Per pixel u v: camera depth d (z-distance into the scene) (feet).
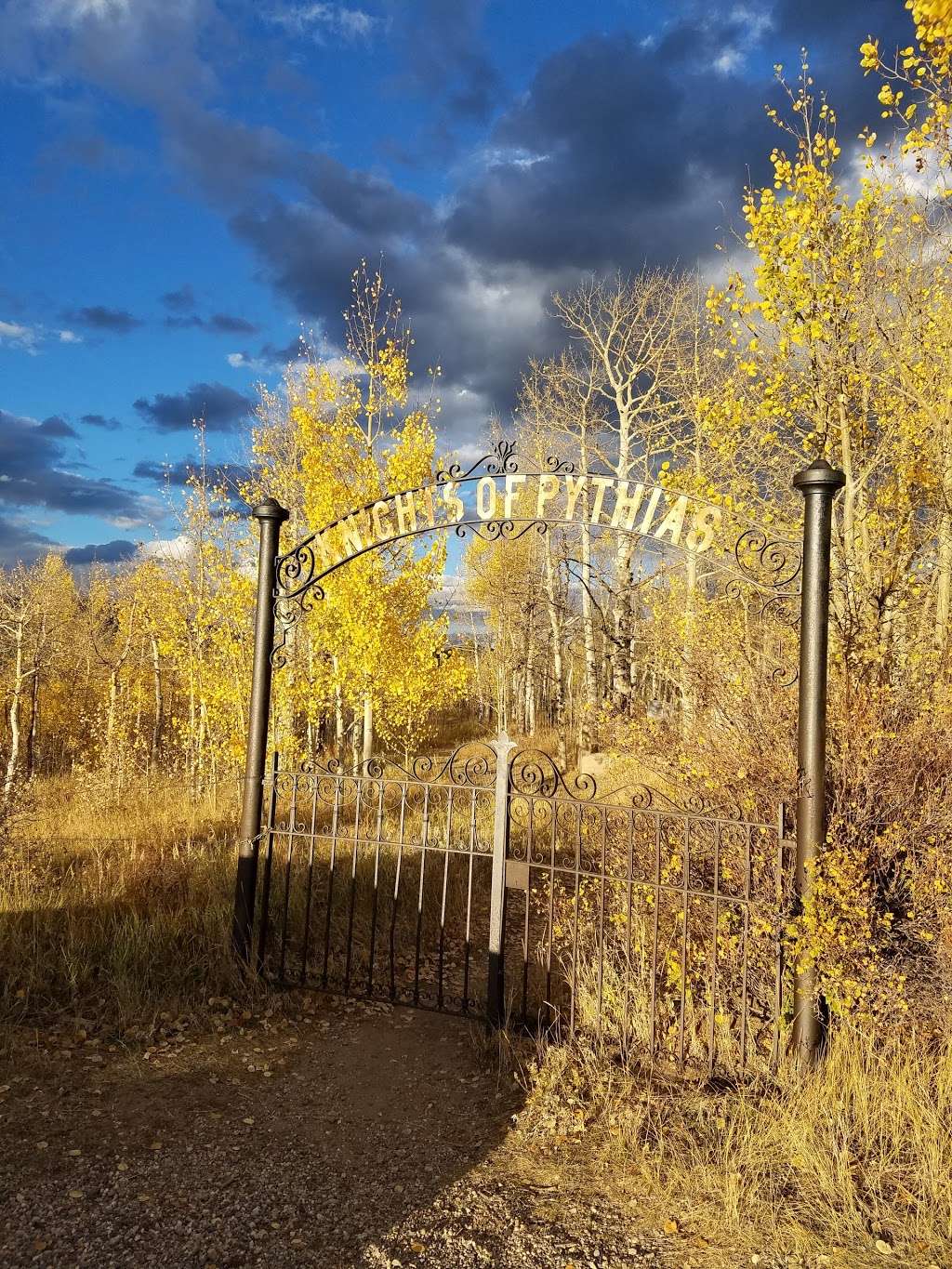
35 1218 9.64
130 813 40.14
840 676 18.13
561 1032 15.56
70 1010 16.16
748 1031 14.01
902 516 23.71
